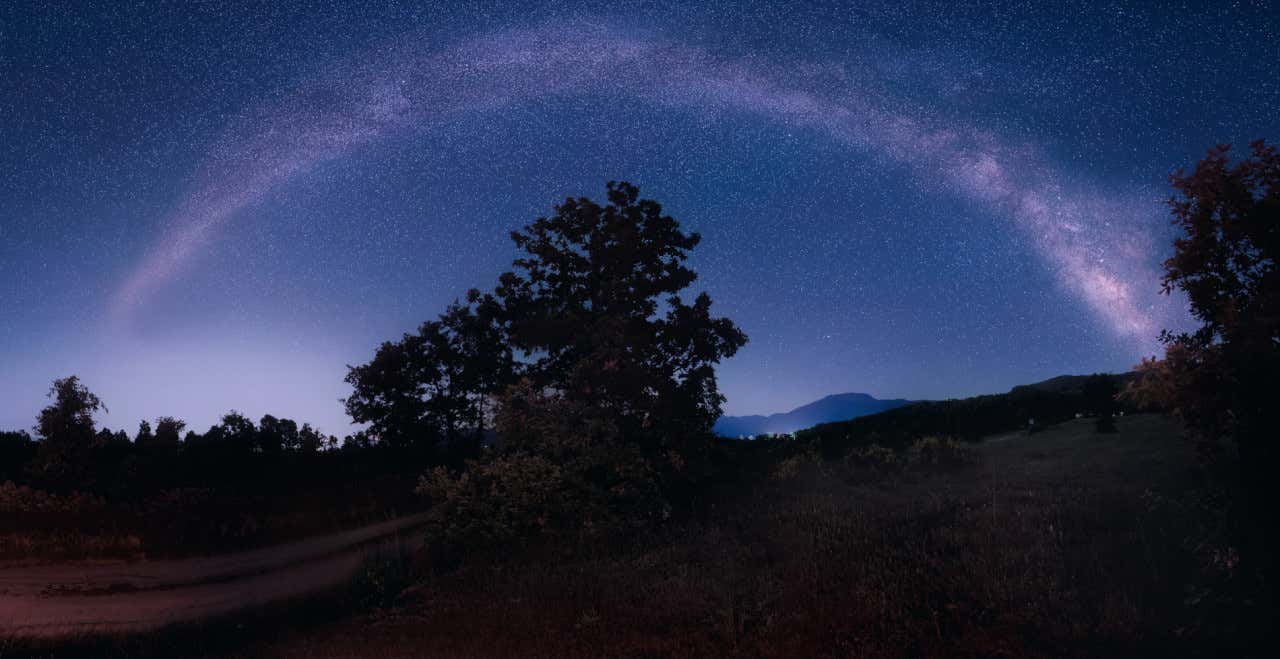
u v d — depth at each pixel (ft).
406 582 45.19
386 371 108.88
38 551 56.90
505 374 108.27
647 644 29.99
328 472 102.68
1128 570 28.73
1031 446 61.46
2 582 48.29
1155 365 28.50
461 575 46.26
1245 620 23.59
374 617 38.91
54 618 40.14
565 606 36.42
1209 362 26.68
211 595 45.37
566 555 48.85
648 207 76.07
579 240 81.25
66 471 90.89
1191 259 28.58
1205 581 26.40
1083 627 24.99
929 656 25.22
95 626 38.70
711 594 34.91
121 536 61.46
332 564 52.49
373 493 81.30
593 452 59.11
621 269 75.10
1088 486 42.63
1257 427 26.12
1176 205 29.55
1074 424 68.95
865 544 38.42
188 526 63.62
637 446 61.62
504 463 56.85
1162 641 23.59
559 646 30.94
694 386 69.92
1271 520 25.38
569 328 79.46
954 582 30.63
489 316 109.91
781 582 34.63
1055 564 30.50
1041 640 24.95
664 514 57.21
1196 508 30.89
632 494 57.16
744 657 27.55
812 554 38.04
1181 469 41.78
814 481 60.23
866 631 28.04
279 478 96.68
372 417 109.91
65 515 68.33
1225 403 26.68
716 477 70.49
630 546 49.26
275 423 111.24
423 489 55.52
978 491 46.78
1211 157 28.78
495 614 36.55
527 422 63.05
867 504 48.37
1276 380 25.21
